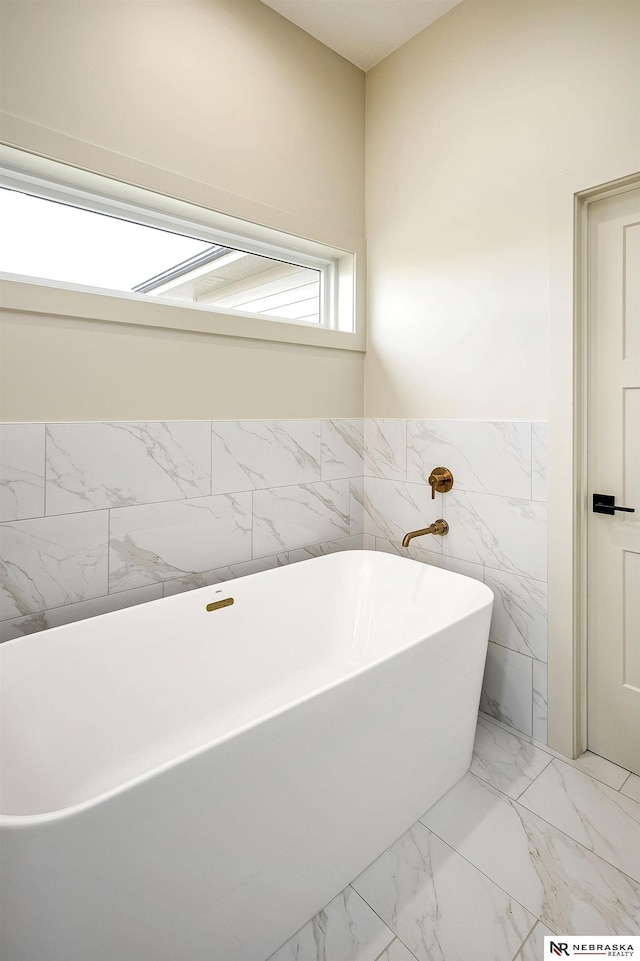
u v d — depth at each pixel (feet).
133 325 5.78
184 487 6.32
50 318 5.23
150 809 2.93
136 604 6.02
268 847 3.63
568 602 5.85
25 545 5.19
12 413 5.05
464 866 4.52
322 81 7.52
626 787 5.49
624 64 5.18
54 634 4.84
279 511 7.33
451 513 7.11
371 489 8.34
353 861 4.37
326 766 3.94
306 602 6.90
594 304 5.73
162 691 5.50
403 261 7.61
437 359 7.18
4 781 3.99
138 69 5.67
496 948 3.84
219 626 6.04
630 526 5.60
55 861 2.64
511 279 6.26
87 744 4.86
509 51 6.16
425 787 5.05
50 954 2.76
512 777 5.64
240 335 6.65
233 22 6.48
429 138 7.17
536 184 5.96
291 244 7.55
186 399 6.28
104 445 5.64
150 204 6.13
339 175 7.79
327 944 3.89
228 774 3.28
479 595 5.91
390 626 6.91
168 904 3.13
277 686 6.45
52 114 5.10
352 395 8.21
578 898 4.22
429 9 6.80
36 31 4.99
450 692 5.14
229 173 6.47
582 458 5.81
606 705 5.92
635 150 5.08
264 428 7.08
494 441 6.52
